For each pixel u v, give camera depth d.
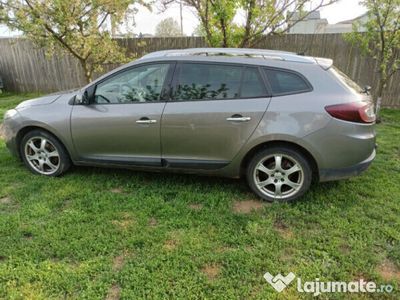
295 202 3.47
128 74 3.63
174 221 3.13
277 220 3.19
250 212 3.32
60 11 6.18
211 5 5.82
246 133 3.32
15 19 6.45
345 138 3.16
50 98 4.07
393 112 7.56
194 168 3.61
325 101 3.16
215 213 3.29
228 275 2.45
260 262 2.57
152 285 2.34
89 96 3.75
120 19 6.98
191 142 3.49
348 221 3.14
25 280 2.38
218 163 3.52
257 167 3.46
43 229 3.00
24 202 3.51
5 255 2.66
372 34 6.28
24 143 4.13
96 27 6.84
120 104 3.66
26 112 4.02
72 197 3.62
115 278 2.41
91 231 2.97
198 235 2.93
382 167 4.43
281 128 3.22
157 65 3.56
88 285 2.33
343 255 2.65
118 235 2.91
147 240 2.83
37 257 2.63
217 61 3.42
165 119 3.48
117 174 4.17
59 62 10.33
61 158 4.04
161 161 3.67
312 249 2.74
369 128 3.27
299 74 3.26
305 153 3.31
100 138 3.77
